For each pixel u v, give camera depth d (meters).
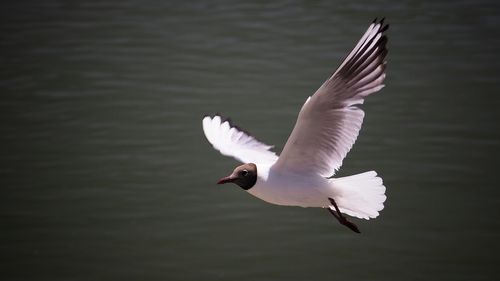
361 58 7.23
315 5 23.48
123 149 15.59
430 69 19.00
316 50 20.02
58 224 13.20
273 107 17.20
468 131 15.98
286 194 8.05
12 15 22.94
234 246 12.58
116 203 13.75
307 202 8.16
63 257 12.41
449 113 16.78
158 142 15.86
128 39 21.16
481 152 15.14
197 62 19.64
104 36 21.38
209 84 18.42
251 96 17.77
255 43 20.67
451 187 13.98
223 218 13.35
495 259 12.07
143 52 20.33
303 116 7.56
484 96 17.55
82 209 13.59
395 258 12.20
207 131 9.25
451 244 12.45
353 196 7.95
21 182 14.40
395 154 15.12
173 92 18.11
